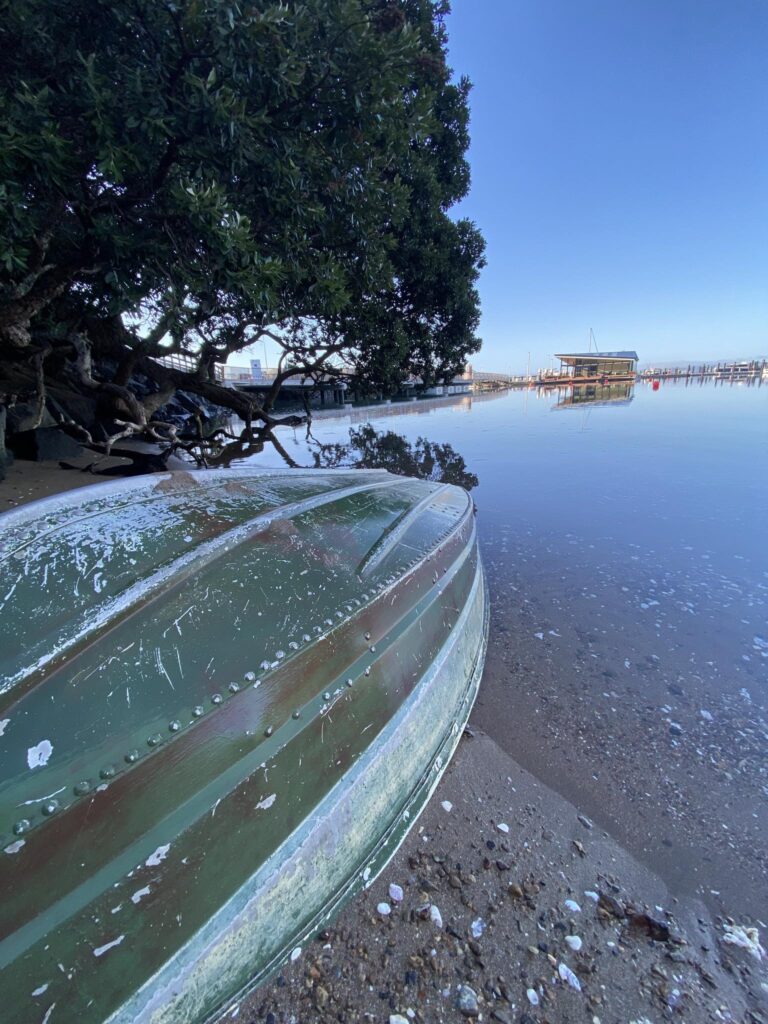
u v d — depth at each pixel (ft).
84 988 3.19
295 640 5.44
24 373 19.99
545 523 21.63
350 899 5.07
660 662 11.14
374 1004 4.48
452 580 9.46
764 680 10.47
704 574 16.01
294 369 28.25
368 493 10.77
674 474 29.66
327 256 17.57
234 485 8.68
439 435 50.44
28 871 3.24
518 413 72.13
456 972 4.77
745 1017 4.55
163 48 8.52
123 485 7.15
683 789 7.49
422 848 6.05
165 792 3.95
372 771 5.61
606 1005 4.57
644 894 5.74
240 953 4.00
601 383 174.50
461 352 34.63
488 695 9.78
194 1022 3.63
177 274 12.34
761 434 44.80
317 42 10.36
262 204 13.25
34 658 4.05
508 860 6.01
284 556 6.60
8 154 7.71
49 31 8.06
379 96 11.71
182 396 47.47
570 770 7.82
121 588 4.99
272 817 4.51
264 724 4.75
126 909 3.51
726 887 5.90
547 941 5.11
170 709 4.24
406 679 6.82
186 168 10.68
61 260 13.52
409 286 29.53
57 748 3.65
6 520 5.51
